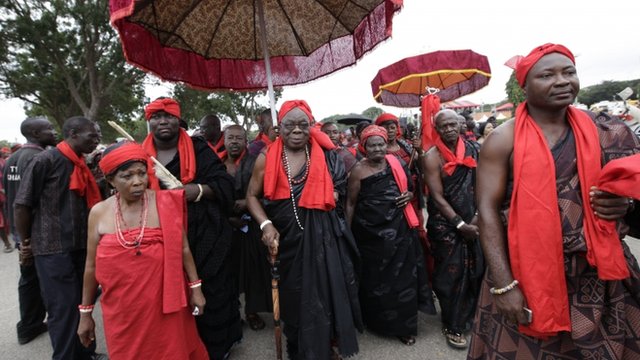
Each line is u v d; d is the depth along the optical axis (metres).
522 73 1.46
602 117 1.51
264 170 2.57
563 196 1.39
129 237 1.90
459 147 2.95
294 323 2.48
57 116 22.25
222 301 2.65
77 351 2.74
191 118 24.30
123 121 24.59
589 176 1.36
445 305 2.95
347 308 2.44
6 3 16.91
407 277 2.90
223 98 25.27
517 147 1.44
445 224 2.94
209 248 2.58
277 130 2.76
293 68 3.63
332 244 2.46
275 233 2.42
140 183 1.92
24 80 19.56
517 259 1.42
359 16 2.97
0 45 17.89
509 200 1.54
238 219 3.30
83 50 19.75
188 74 3.14
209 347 2.67
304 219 2.45
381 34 2.76
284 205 2.47
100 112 21.77
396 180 2.90
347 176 2.97
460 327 2.89
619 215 1.32
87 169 2.75
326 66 3.46
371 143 2.86
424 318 3.41
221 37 3.23
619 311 1.43
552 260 1.36
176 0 2.65
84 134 2.69
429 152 3.04
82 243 2.70
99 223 1.97
